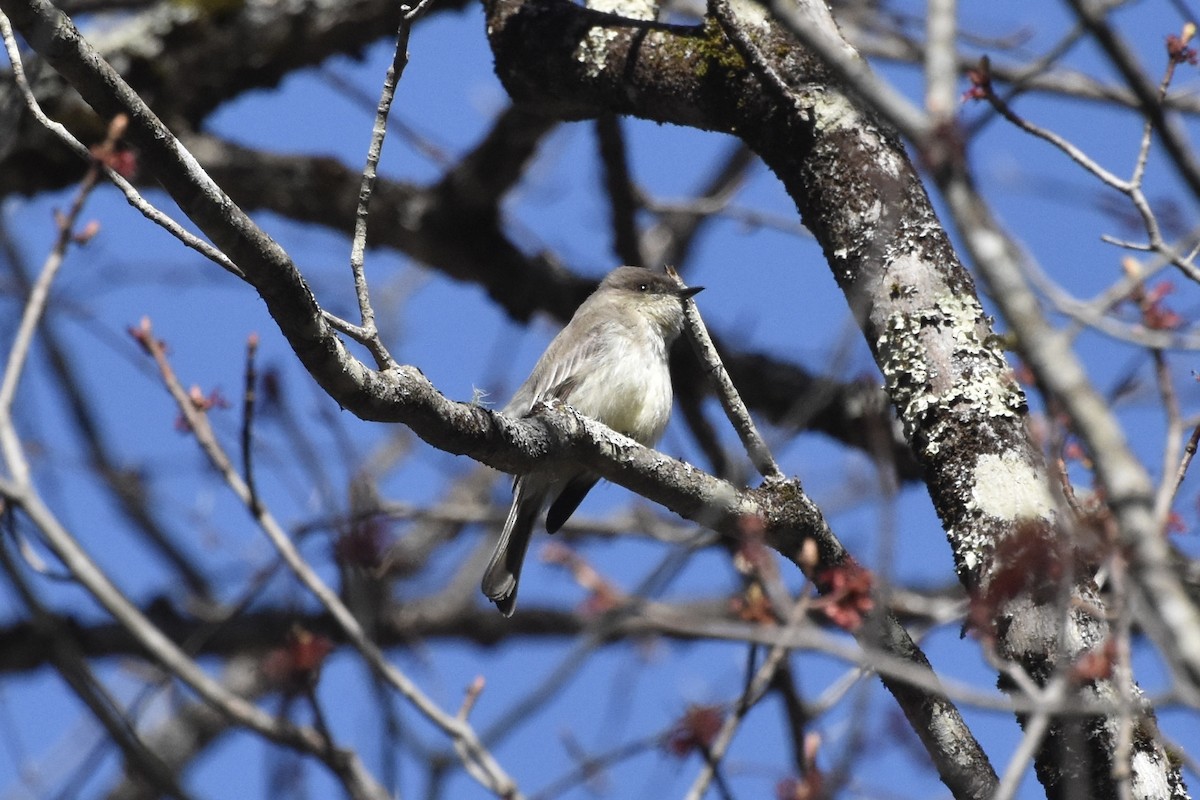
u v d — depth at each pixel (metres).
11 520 9.27
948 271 9.03
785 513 9.28
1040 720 6.12
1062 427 7.02
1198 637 4.91
